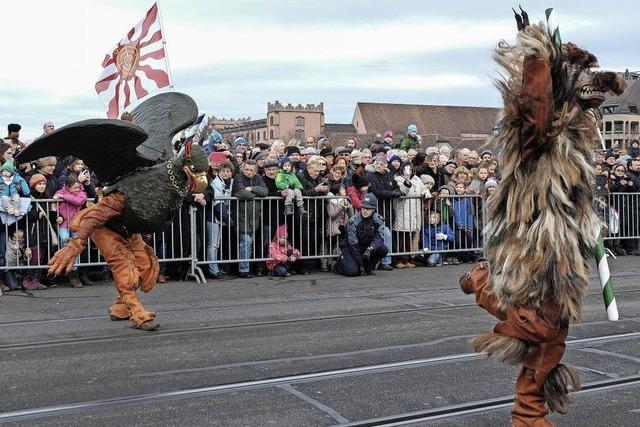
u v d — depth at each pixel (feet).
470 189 41.06
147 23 29.40
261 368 18.60
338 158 39.40
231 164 35.86
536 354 10.92
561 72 10.59
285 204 35.65
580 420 14.66
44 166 32.19
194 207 34.06
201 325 24.09
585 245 10.84
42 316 25.62
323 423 14.47
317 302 28.50
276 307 27.40
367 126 324.19
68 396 16.33
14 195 30.48
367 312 26.35
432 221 39.70
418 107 332.39
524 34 10.57
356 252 35.88
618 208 44.78
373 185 37.68
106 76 30.35
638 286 32.50
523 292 10.61
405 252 38.86
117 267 23.38
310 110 282.56
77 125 21.15
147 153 23.61
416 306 27.55
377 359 19.43
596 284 33.09
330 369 18.45
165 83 29.14
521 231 10.68
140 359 19.60
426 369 18.44
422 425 14.37
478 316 25.46
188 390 16.74
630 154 55.83
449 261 41.16
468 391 16.55
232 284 33.47
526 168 10.80
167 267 35.32
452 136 325.83
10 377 17.87
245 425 14.38
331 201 37.35
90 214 22.34
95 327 23.73
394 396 16.19
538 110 10.27
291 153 40.06
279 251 35.91
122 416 14.97
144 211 22.62
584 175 10.80
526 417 11.10
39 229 31.53
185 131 30.89
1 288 31.27
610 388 16.85
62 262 21.88
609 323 24.18
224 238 35.55
